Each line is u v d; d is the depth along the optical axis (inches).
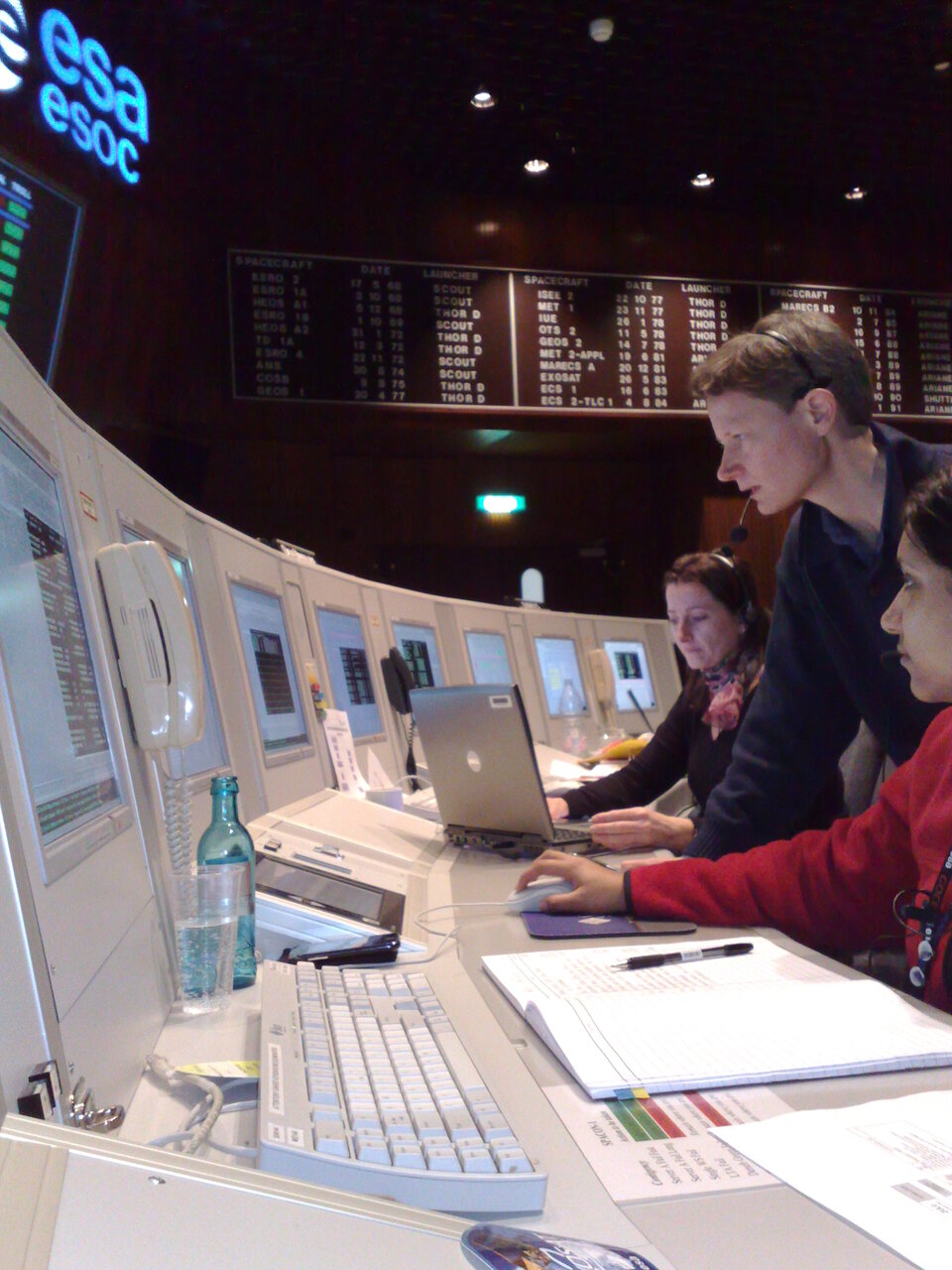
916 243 185.0
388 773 91.7
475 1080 25.7
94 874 27.3
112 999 26.5
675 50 137.4
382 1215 17.1
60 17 115.3
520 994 34.8
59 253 116.3
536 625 149.2
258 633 64.7
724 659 91.4
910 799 43.5
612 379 170.4
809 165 167.6
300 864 48.0
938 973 38.6
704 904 46.0
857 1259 19.1
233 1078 27.5
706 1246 19.5
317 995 32.4
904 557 40.8
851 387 61.9
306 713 71.5
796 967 38.1
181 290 143.1
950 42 137.3
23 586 26.4
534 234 169.6
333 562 189.8
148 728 36.4
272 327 154.6
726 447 65.5
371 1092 24.4
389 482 200.7
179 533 53.8
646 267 174.6
